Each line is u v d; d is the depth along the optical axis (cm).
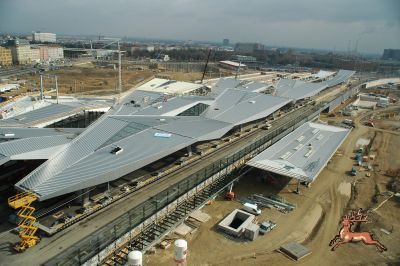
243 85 12781
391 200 5384
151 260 3694
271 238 4253
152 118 6238
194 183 4878
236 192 5434
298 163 5606
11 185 4641
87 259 3216
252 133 7919
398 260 3944
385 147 8212
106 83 16500
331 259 3922
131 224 3828
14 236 3628
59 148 4650
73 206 4188
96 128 5381
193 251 3903
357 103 13675
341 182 6056
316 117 10500
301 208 5041
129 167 4303
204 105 7838
